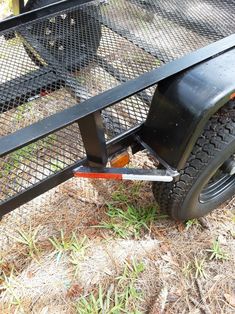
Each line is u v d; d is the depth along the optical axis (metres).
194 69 1.37
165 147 1.48
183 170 1.58
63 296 1.77
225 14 1.97
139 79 1.33
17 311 1.72
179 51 1.72
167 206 1.77
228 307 1.74
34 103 1.77
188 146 1.40
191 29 1.86
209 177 1.66
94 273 1.85
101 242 1.96
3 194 1.65
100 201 2.12
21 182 1.70
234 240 1.97
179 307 1.73
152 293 1.78
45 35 1.89
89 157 1.48
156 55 1.72
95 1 2.11
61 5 2.02
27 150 1.75
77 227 2.02
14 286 1.80
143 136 1.57
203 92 1.32
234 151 1.62
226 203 2.13
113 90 1.29
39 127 1.15
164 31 1.86
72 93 1.65
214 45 1.45
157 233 2.00
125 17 1.98
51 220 2.05
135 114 1.67
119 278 1.82
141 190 2.16
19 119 1.78
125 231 1.99
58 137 1.77
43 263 1.88
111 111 1.69
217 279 1.83
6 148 1.08
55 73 1.73
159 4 2.08
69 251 1.92
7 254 1.91
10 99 1.64
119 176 1.49
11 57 1.85
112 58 1.75
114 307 1.71
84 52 1.80
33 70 1.74
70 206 2.11
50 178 1.45
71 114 1.20
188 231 2.01
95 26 1.92
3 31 1.92
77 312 1.72
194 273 1.85
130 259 1.90
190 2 2.08
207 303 1.75
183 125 1.36
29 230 2.00
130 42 1.81
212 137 1.50
